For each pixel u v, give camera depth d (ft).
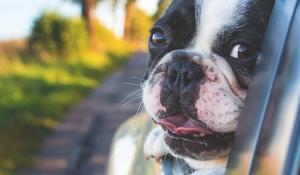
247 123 1.12
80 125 8.07
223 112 1.29
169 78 1.34
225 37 1.28
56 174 5.91
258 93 1.11
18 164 6.08
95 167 6.15
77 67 14.07
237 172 1.11
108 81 13.20
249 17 1.27
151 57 1.46
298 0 1.09
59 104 9.30
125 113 8.76
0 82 10.43
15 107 8.29
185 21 1.34
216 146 1.34
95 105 9.76
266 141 1.05
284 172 1.00
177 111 1.34
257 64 1.15
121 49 18.61
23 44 16.01
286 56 1.07
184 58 1.32
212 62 1.30
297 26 1.07
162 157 1.49
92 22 18.31
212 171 1.32
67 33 16.08
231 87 1.29
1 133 7.00
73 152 6.59
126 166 2.09
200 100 1.29
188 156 1.36
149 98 1.39
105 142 7.21
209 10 1.31
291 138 1.01
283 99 1.04
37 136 7.20
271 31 1.13
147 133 1.80
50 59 15.40
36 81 11.20
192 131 1.32
